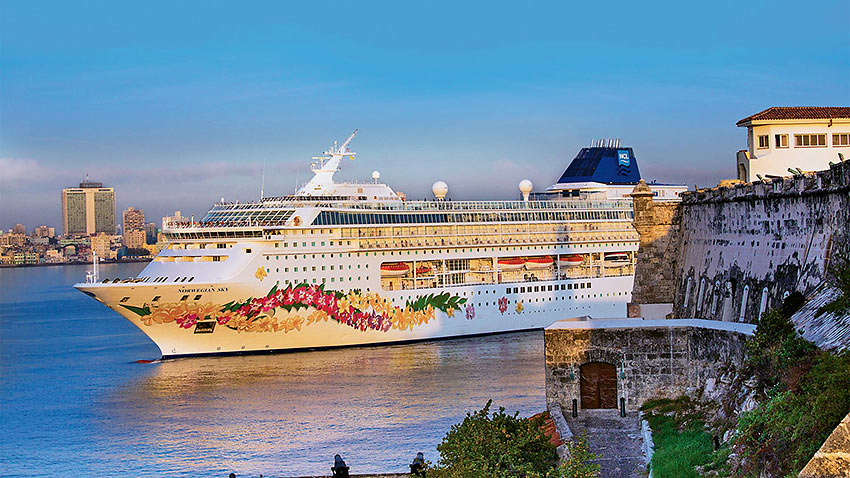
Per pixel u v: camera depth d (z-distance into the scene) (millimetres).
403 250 101375
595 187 119562
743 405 32312
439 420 63219
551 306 112625
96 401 74938
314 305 94250
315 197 97812
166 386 78875
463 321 105562
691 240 51875
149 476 53500
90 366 95125
